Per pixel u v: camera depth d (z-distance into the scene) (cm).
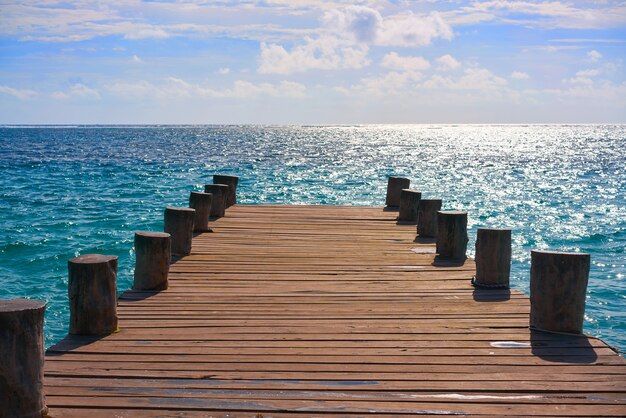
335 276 851
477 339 604
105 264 600
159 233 783
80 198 2691
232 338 598
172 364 532
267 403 464
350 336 609
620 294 1323
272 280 826
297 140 10306
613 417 450
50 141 9025
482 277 795
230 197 1505
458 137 13400
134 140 9475
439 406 464
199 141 9206
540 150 7338
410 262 935
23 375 431
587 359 555
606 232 2028
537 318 632
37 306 440
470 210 2492
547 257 622
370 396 478
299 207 1489
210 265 902
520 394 486
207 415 446
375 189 3069
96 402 461
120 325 634
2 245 1653
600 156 6078
